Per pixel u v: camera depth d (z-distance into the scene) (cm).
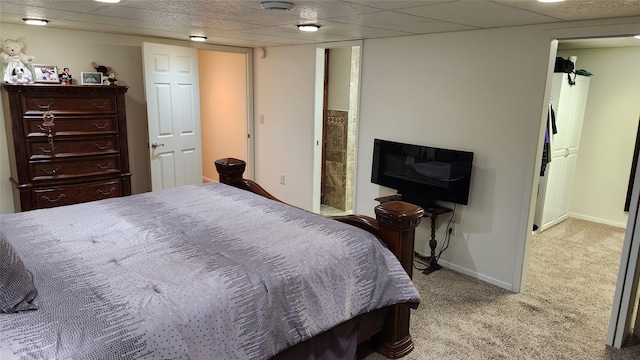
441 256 379
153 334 142
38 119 356
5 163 388
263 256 195
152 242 208
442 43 353
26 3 272
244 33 399
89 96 380
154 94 446
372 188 430
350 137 534
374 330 237
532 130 308
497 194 334
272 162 554
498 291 331
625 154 495
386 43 394
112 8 284
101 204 271
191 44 489
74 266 178
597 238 464
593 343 262
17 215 246
